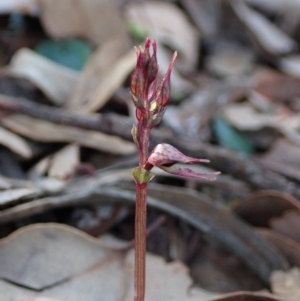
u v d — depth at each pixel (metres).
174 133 0.54
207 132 0.60
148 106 0.31
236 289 0.43
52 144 0.50
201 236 0.45
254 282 0.44
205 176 0.31
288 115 0.65
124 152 0.50
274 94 0.71
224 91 0.66
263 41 0.82
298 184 0.51
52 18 0.65
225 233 0.44
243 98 0.68
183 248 0.44
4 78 0.56
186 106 0.62
